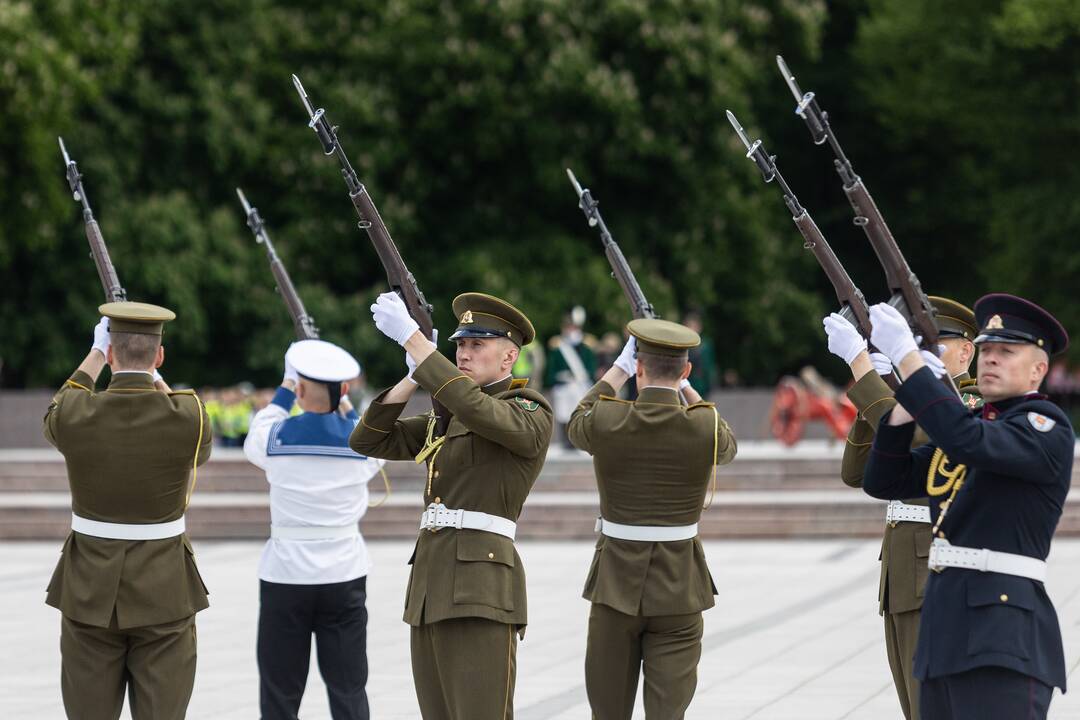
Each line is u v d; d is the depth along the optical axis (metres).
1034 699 17.70
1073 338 101.31
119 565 22.19
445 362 21.09
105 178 90.19
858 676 31.81
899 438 18.61
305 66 98.38
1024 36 93.06
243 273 92.44
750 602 42.22
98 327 23.39
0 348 90.94
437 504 21.78
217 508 58.97
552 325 94.81
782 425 71.56
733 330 107.00
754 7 105.31
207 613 40.84
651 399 23.09
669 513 23.00
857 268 121.69
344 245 99.25
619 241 99.38
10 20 79.31
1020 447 17.58
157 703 22.34
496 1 94.94
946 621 18.16
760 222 103.12
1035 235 99.50
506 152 100.00
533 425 21.39
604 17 96.38
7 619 39.94
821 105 120.19
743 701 29.41
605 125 96.81
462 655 21.30
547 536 57.78
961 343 24.48
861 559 51.56
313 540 25.38
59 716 28.56
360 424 22.28
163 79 95.25
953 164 120.44
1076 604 39.94
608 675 23.20
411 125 99.94
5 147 83.69
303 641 25.58
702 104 98.69
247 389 89.38
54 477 66.69
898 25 105.44
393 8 97.44
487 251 98.44
